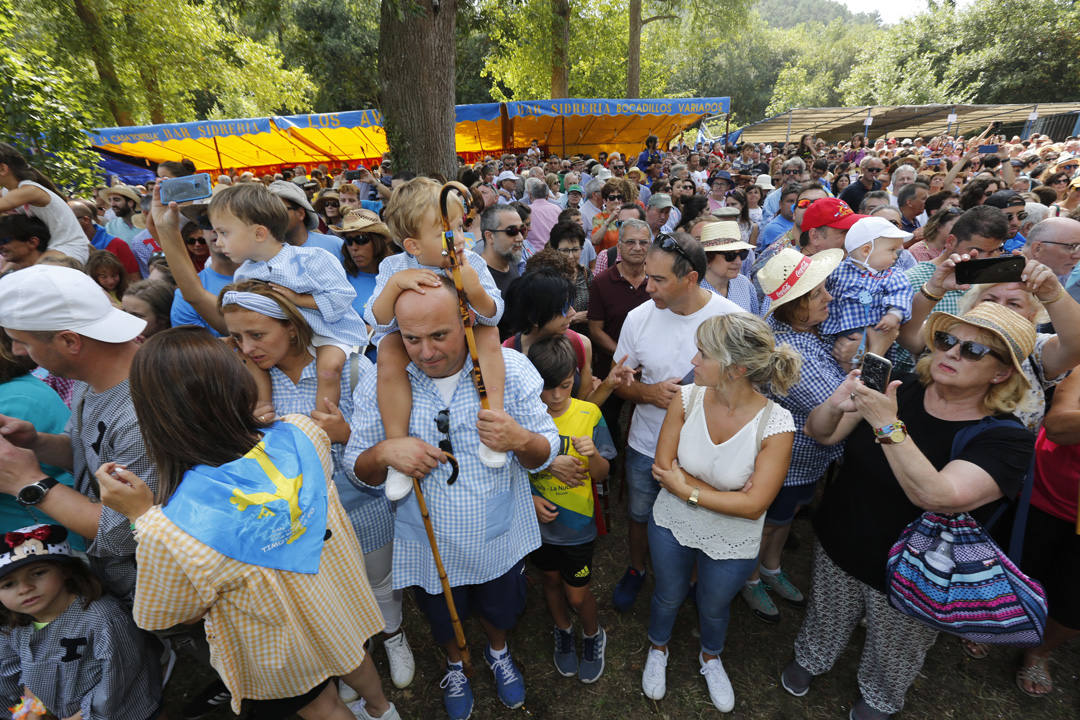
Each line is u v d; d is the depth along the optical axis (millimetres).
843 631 2168
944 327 1703
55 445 1860
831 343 2574
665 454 2131
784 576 2824
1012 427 1645
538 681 2453
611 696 2377
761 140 28719
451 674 2242
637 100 14344
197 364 1337
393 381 1687
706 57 49312
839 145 19062
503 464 1682
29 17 14281
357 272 3258
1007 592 1634
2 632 1734
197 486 1335
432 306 1460
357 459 1749
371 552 2289
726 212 4805
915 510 1824
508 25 10211
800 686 2316
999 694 2338
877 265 2598
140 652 1849
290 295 1893
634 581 2793
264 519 1396
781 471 1921
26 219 3143
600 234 5676
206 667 2562
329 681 1836
